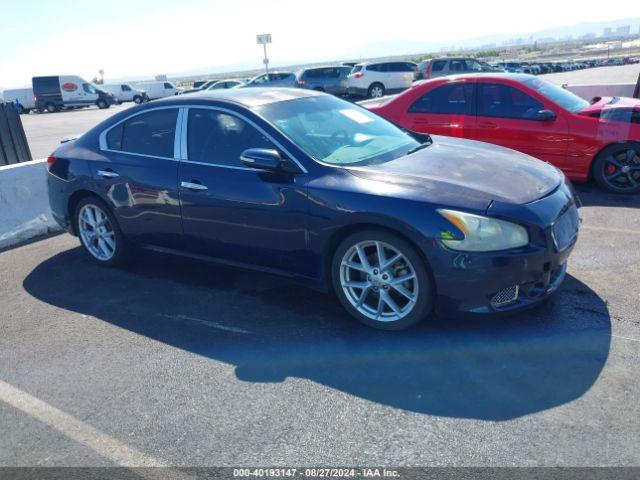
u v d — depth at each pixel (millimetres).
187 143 4352
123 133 4785
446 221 3240
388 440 2613
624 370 3033
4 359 3619
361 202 3463
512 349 3312
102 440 2762
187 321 3973
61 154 5164
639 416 2658
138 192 4551
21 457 2688
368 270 3600
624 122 6359
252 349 3533
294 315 3957
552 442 2521
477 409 2791
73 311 4266
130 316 4109
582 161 6637
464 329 3584
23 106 38531
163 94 44688
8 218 6094
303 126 4137
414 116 7629
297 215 3746
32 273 5156
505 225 3230
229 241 4168
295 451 2582
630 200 6293
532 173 3805
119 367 3424
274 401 2977
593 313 3674
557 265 3447
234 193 4004
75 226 5266
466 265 3227
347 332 3670
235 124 4137
